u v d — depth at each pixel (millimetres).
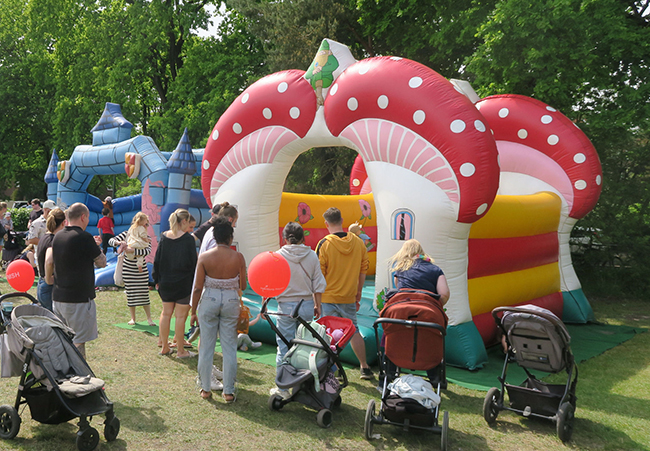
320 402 4254
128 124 11977
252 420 4262
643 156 12000
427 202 5777
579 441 4059
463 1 13008
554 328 4125
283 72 7375
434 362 4027
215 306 4535
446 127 5652
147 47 22906
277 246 7883
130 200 15039
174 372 5383
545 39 9719
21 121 27516
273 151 7402
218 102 20797
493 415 4395
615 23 10055
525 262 7391
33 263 10062
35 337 3697
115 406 4398
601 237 12188
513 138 8914
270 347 6566
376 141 6168
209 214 13250
